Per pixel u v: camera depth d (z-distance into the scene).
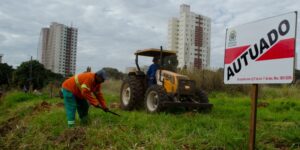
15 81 39.81
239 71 4.55
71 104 7.34
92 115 8.06
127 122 7.07
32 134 7.00
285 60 3.89
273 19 4.06
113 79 25.73
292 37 3.82
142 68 10.62
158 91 8.71
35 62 40.31
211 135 5.63
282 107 10.34
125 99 10.31
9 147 6.69
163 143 5.37
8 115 12.08
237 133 5.68
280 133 5.80
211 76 17.48
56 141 6.35
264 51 4.17
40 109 10.89
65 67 65.81
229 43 4.75
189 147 5.31
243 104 11.48
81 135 6.28
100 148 5.74
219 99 13.05
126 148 5.55
